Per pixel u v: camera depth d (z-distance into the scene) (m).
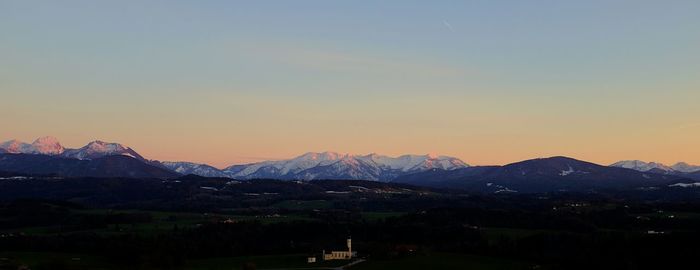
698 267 194.00
